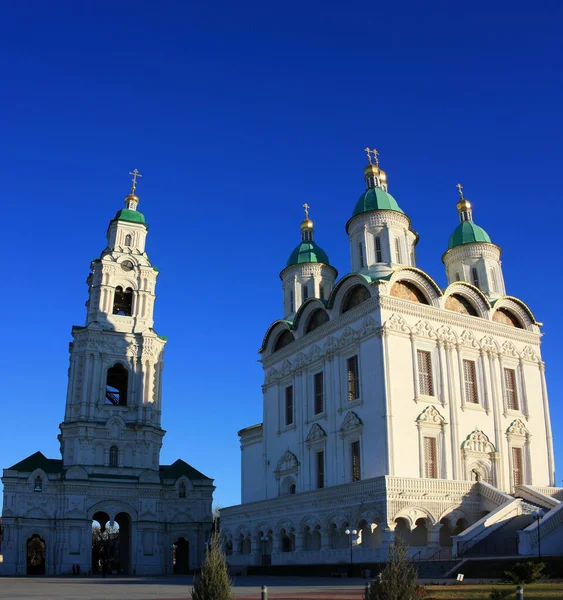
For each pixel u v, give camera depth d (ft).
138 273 271.49
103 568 207.62
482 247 213.46
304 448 186.39
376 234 197.67
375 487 144.77
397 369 164.04
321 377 186.91
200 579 58.54
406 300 171.83
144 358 257.96
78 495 228.22
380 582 53.42
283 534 177.17
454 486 152.46
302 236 249.14
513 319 199.21
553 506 151.84
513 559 111.34
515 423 181.27
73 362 252.62
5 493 220.43
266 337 216.95
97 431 242.37
